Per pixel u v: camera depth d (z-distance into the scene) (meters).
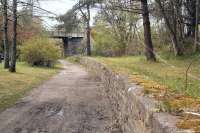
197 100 5.21
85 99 15.72
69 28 41.50
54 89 19.52
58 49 41.41
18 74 26.17
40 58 38.44
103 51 56.22
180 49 23.52
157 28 32.56
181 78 11.20
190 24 27.22
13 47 27.73
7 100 15.20
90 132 9.86
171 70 15.09
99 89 19.25
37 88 19.84
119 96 10.45
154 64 20.22
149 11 25.64
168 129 4.00
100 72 23.61
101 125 10.59
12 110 13.13
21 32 43.09
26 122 11.23
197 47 22.91
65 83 22.84
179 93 6.05
